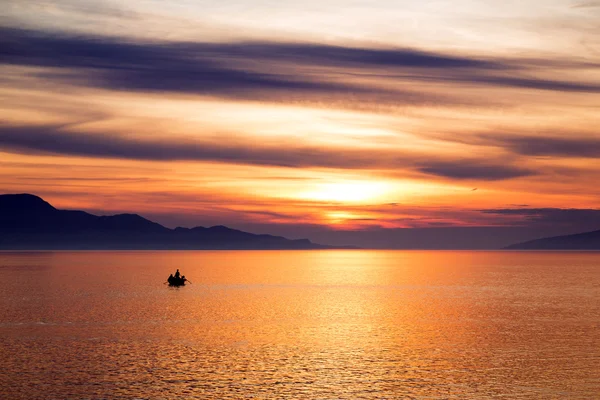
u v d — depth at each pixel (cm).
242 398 4294
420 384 4628
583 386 4569
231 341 6203
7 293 11100
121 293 11281
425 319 7850
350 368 5081
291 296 10975
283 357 5466
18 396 4312
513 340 6303
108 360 5319
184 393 4394
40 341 6159
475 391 4459
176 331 6794
